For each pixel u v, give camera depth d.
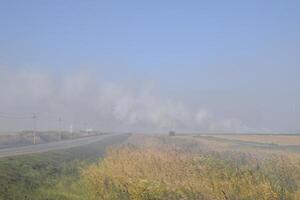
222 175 31.09
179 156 41.00
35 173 35.59
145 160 38.31
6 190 26.95
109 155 48.62
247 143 88.44
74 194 30.83
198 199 26.78
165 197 27.00
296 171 35.94
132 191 27.86
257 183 29.50
